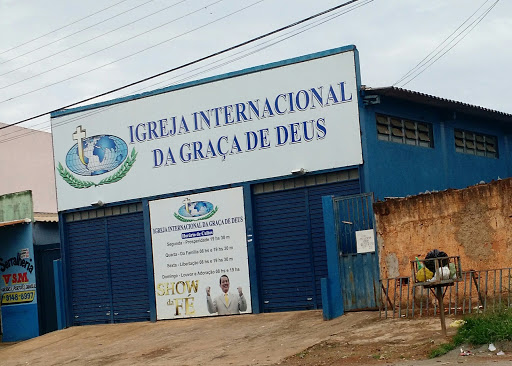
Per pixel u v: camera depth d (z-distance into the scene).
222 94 21.17
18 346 22.42
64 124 23.95
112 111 23.08
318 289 19.75
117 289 23.00
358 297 17.11
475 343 12.67
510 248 15.05
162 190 22.09
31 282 24.95
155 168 22.25
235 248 20.91
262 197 20.66
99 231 23.45
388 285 16.19
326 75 19.61
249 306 20.64
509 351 12.27
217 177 21.20
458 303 15.49
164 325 21.28
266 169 20.41
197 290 21.45
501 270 14.84
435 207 16.05
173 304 21.83
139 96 22.58
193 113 21.66
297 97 20.00
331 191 19.59
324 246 19.66
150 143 22.36
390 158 19.91
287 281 20.22
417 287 16.12
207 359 16.06
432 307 15.87
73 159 23.73
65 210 23.84
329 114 19.55
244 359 15.33
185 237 21.69
